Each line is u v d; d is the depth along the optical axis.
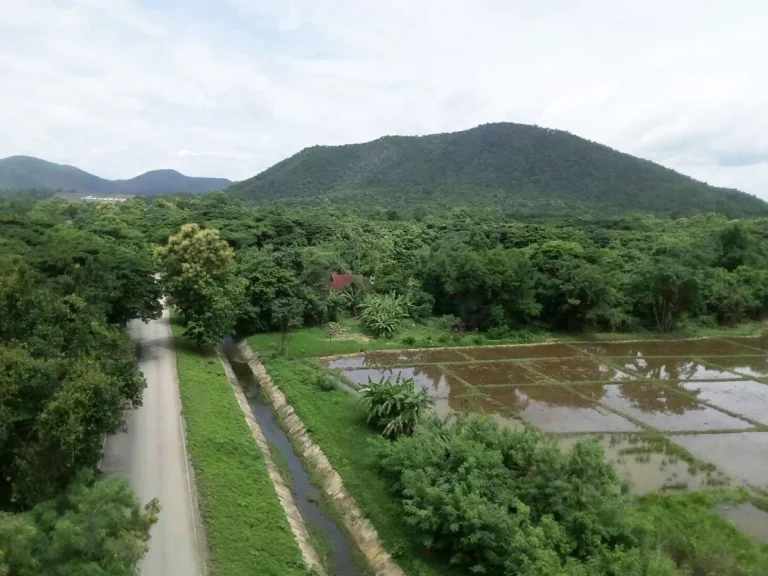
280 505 19.09
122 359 21.31
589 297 45.59
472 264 45.97
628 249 64.56
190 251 35.50
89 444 16.06
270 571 15.48
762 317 55.09
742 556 14.90
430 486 16.97
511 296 46.34
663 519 17.08
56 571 10.62
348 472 21.66
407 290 50.91
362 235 68.25
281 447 25.36
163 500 18.38
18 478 14.52
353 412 26.73
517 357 40.09
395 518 18.52
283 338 40.25
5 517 10.67
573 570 12.80
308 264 48.62
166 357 34.44
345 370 35.69
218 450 22.12
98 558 11.40
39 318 18.36
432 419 22.31
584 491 15.85
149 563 15.32
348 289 49.84
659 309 49.12
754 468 23.23
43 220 51.88
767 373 37.47
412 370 36.22
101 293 28.38
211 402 27.31
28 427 15.65
